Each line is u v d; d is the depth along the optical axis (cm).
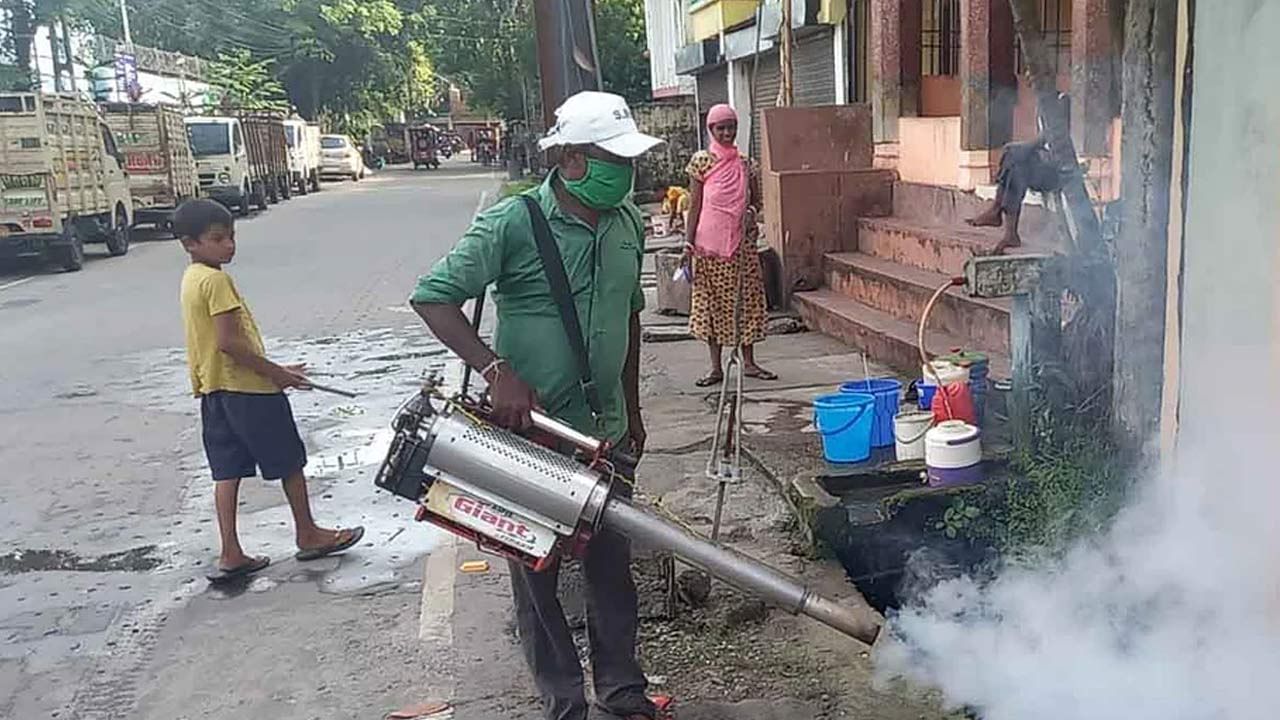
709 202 706
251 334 461
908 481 471
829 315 872
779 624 385
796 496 460
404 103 6100
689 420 650
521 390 285
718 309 718
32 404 793
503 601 429
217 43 4856
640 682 325
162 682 381
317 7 5053
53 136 1559
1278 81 289
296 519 484
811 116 983
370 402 767
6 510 570
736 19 1405
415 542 504
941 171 891
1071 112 609
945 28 980
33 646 414
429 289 287
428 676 372
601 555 317
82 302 1290
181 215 446
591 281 299
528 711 344
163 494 588
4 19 2812
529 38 3472
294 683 373
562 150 291
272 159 3005
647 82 3148
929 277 790
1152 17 371
